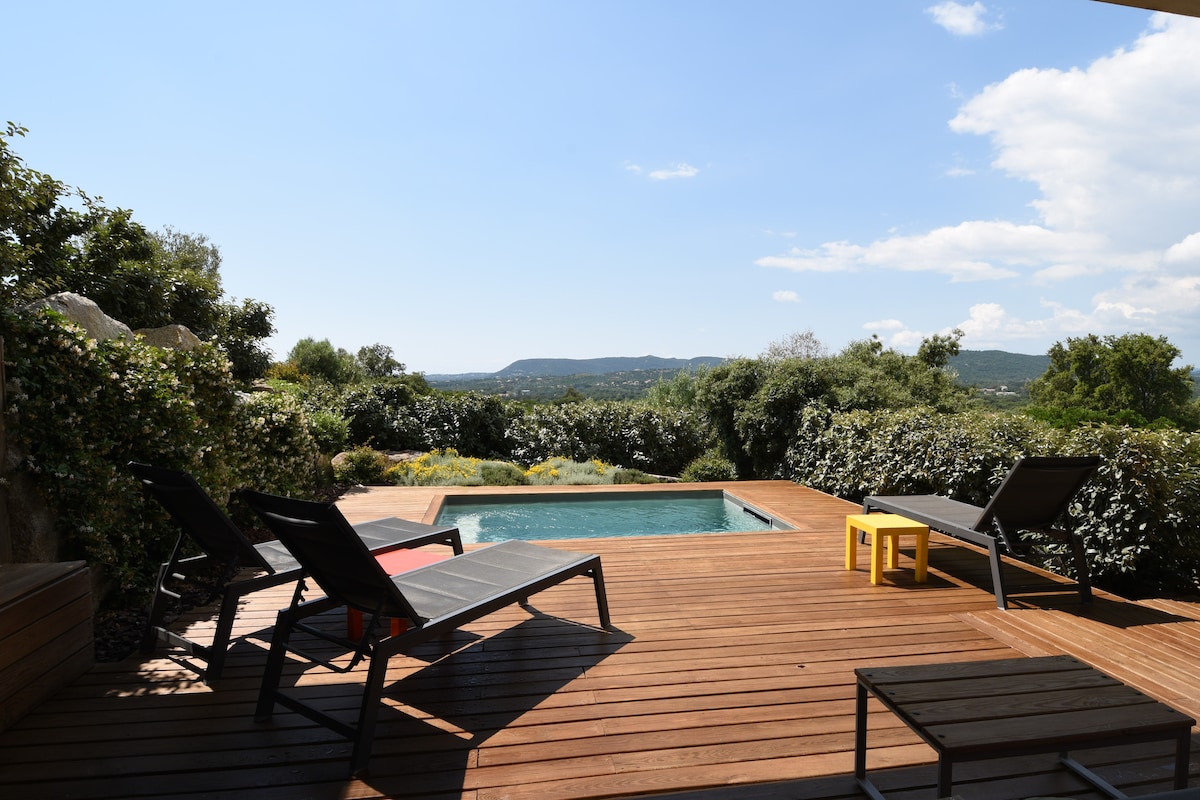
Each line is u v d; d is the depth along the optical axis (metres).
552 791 2.18
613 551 5.57
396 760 2.37
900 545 5.80
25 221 7.15
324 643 3.53
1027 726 1.73
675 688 2.96
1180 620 3.89
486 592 3.04
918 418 7.34
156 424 4.35
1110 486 5.02
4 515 3.37
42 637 2.81
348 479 9.38
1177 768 1.79
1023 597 4.36
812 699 2.85
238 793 2.16
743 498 8.32
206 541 3.37
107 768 2.30
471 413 14.54
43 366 3.58
